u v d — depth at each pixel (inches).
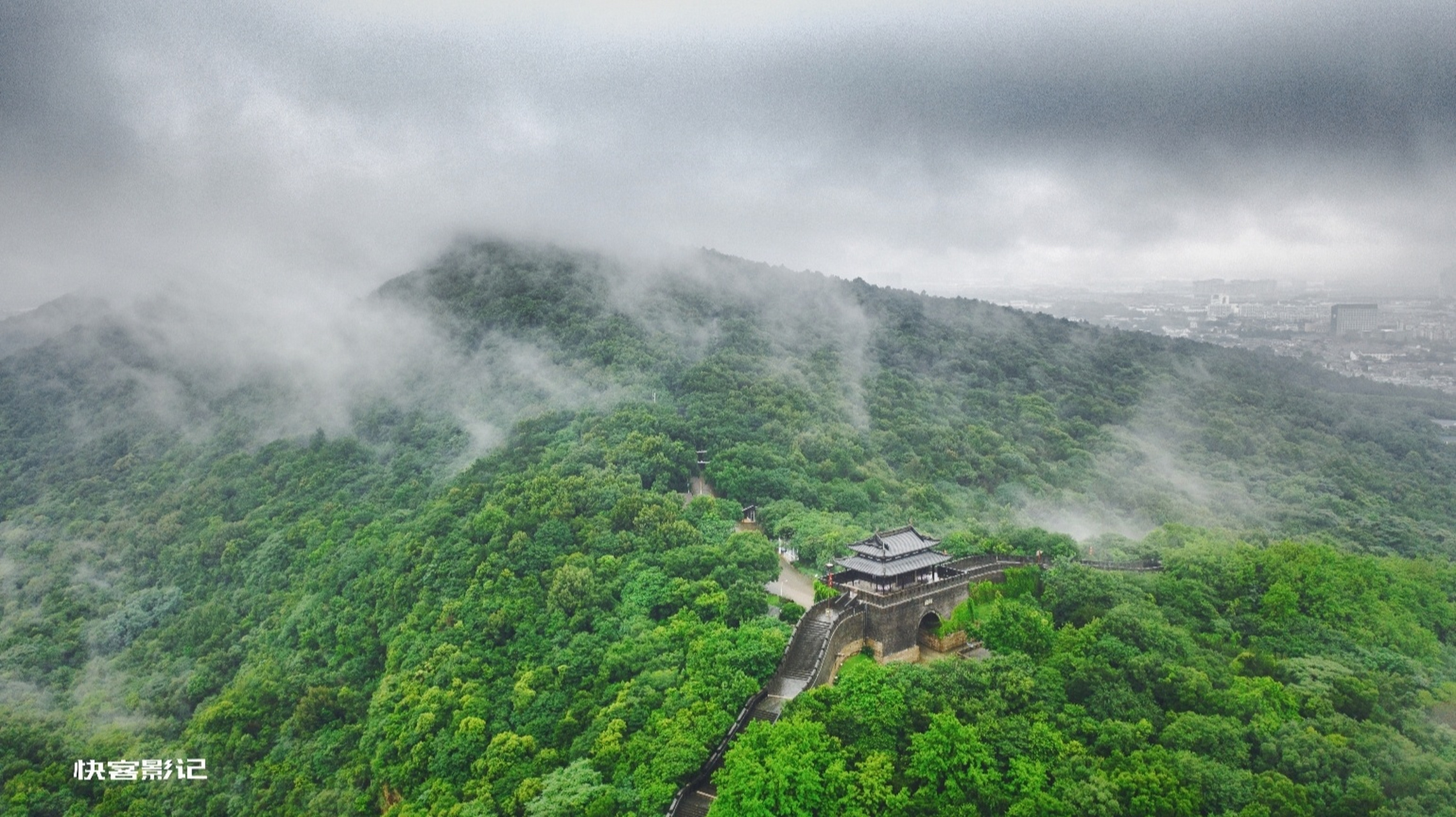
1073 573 5964.6
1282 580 6176.2
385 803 5693.9
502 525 7381.9
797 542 7012.8
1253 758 4345.5
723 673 4859.7
